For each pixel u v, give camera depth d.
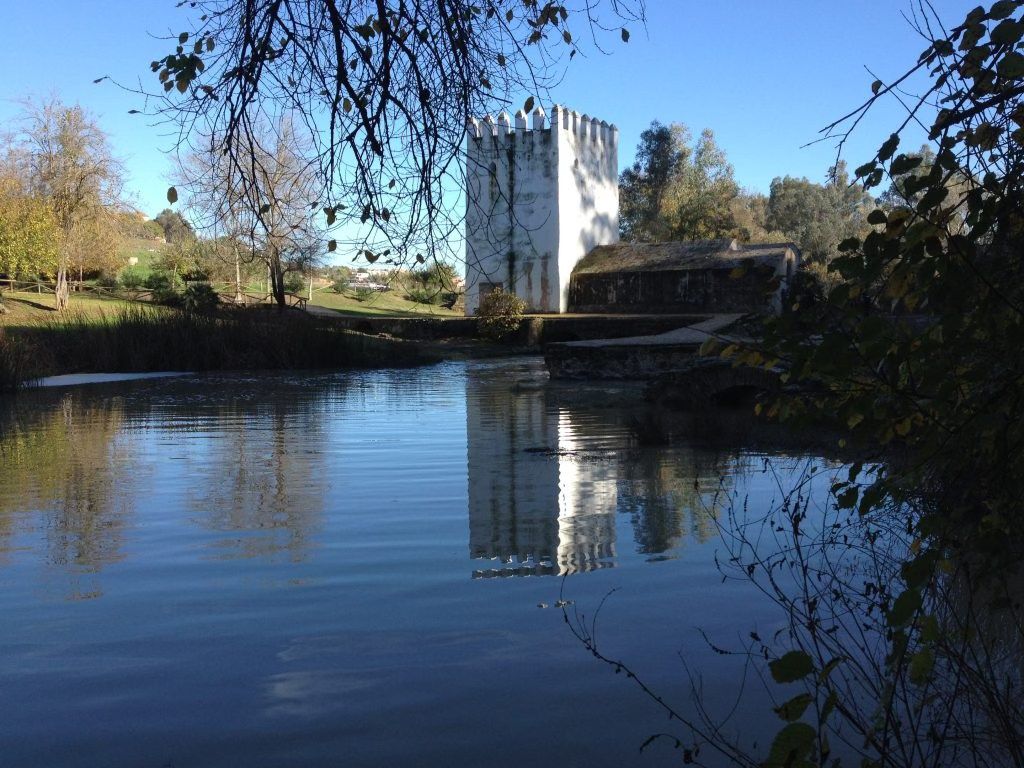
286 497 7.29
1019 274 2.40
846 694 3.33
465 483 7.86
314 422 12.82
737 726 3.13
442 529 6.11
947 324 2.38
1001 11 2.19
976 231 2.33
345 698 3.40
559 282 42.56
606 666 3.66
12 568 5.21
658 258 42.28
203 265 40.78
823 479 7.61
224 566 5.22
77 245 39.81
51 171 39.00
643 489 7.45
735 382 13.59
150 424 12.68
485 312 38.44
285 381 21.12
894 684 2.21
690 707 3.29
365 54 4.11
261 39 3.96
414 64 4.17
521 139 42.88
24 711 3.33
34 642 4.01
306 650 3.88
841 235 63.09
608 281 42.50
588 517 6.43
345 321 40.75
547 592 4.68
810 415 2.77
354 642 3.97
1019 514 2.72
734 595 4.54
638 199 63.25
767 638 3.93
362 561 5.31
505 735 3.09
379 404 15.53
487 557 5.38
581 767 2.87
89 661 3.78
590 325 37.84
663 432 11.03
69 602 4.58
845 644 3.79
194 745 3.06
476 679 3.56
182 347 24.97
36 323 28.98
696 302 40.47
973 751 2.76
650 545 5.59
